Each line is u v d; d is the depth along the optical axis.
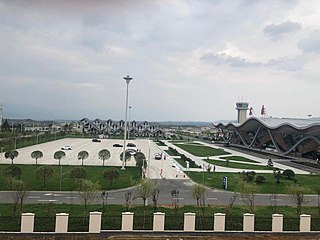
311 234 17.23
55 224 15.97
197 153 63.50
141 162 39.84
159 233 16.41
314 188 31.25
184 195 26.77
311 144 59.34
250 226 17.03
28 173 33.34
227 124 91.81
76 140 90.75
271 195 27.88
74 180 30.00
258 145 78.94
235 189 28.61
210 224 17.64
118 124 145.88
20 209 19.72
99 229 16.00
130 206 21.84
